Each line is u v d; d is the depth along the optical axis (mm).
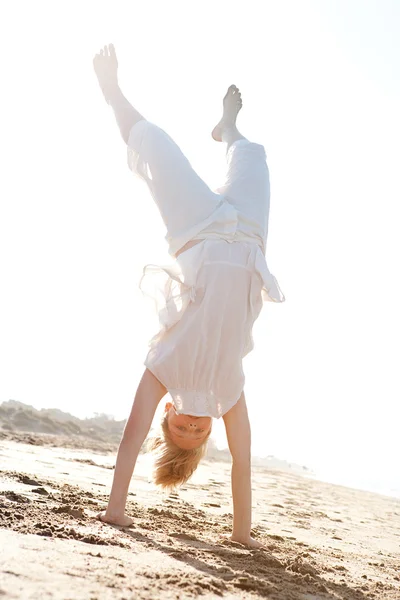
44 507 2969
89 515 3018
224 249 3135
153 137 3309
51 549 2033
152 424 3232
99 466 7363
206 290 3074
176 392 3068
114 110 3545
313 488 11453
